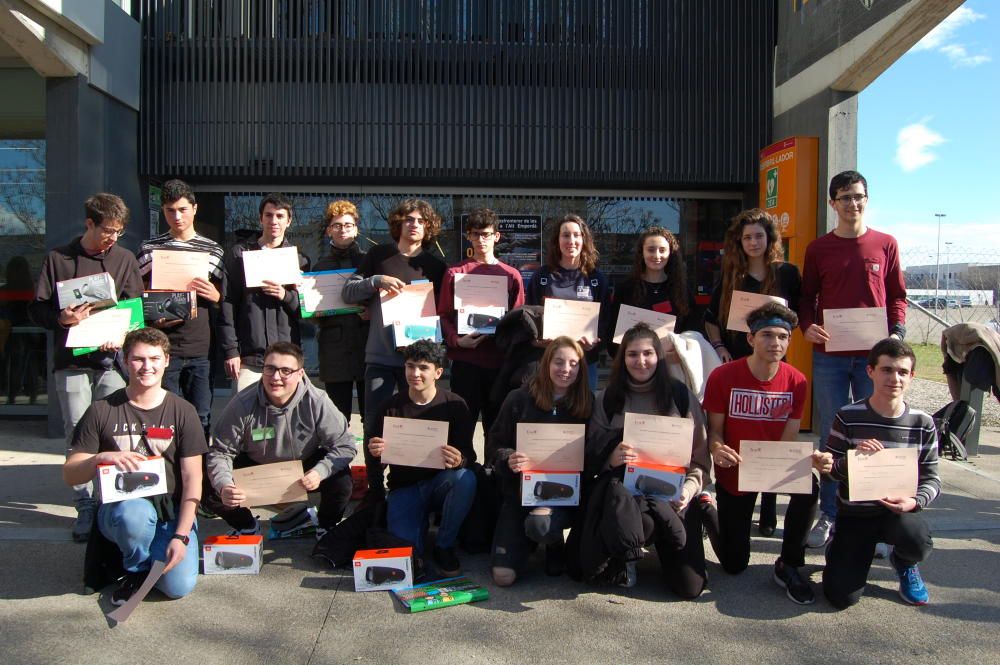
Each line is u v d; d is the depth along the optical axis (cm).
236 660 265
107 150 625
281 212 442
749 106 717
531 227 772
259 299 438
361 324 470
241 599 316
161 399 332
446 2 696
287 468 353
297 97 694
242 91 691
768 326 336
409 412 366
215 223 756
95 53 597
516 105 705
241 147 692
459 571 349
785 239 638
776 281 407
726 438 359
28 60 554
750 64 715
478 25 700
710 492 404
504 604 314
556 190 769
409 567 325
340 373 468
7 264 646
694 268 781
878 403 323
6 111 623
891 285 404
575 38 705
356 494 455
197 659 265
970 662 266
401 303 420
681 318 429
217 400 741
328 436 372
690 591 316
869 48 545
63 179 581
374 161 699
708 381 365
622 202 777
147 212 705
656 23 710
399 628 290
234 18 688
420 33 696
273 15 689
